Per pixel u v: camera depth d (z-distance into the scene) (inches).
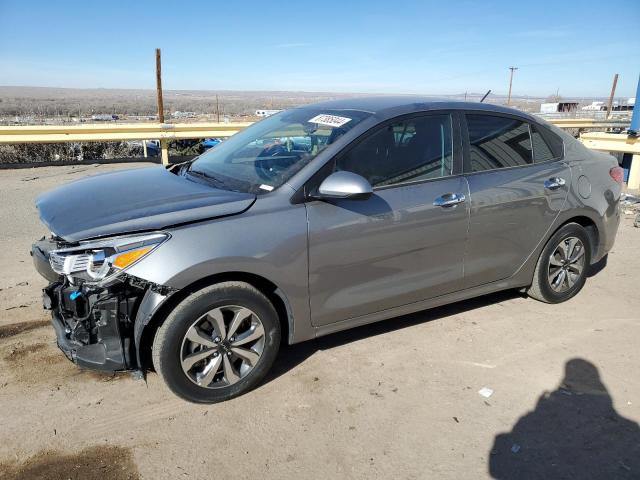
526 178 155.3
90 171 418.0
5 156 463.5
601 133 409.1
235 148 156.9
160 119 543.2
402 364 137.5
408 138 138.6
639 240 253.1
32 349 141.0
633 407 120.6
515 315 167.6
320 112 152.3
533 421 115.3
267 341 122.3
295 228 119.0
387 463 102.3
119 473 99.0
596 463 103.0
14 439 107.3
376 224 128.9
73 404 119.0
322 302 127.6
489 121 154.5
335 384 128.3
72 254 108.9
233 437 109.2
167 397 122.4
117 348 111.0
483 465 102.0
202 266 108.7
